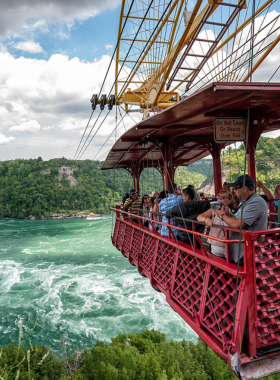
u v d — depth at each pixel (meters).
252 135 5.54
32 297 44.12
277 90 3.49
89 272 56.19
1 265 63.16
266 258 3.23
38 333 33.75
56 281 51.34
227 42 8.57
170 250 5.37
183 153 11.02
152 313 38.28
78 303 41.56
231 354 3.14
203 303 3.91
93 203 182.75
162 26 11.43
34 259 67.88
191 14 8.78
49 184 192.38
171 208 5.46
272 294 3.58
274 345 3.28
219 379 27.39
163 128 6.46
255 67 6.82
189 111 4.91
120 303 41.34
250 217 3.35
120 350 27.41
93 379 24.72
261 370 3.16
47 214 166.88
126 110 16.55
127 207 8.95
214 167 8.48
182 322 36.34
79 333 33.88
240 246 3.26
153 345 29.88
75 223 133.38
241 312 3.11
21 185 191.88
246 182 3.51
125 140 8.04
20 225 133.00
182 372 27.75
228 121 5.11
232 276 3.37
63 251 74.56
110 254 69.88
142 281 49.88
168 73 11.20
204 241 6.27
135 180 13.12
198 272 4.23
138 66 13.59
